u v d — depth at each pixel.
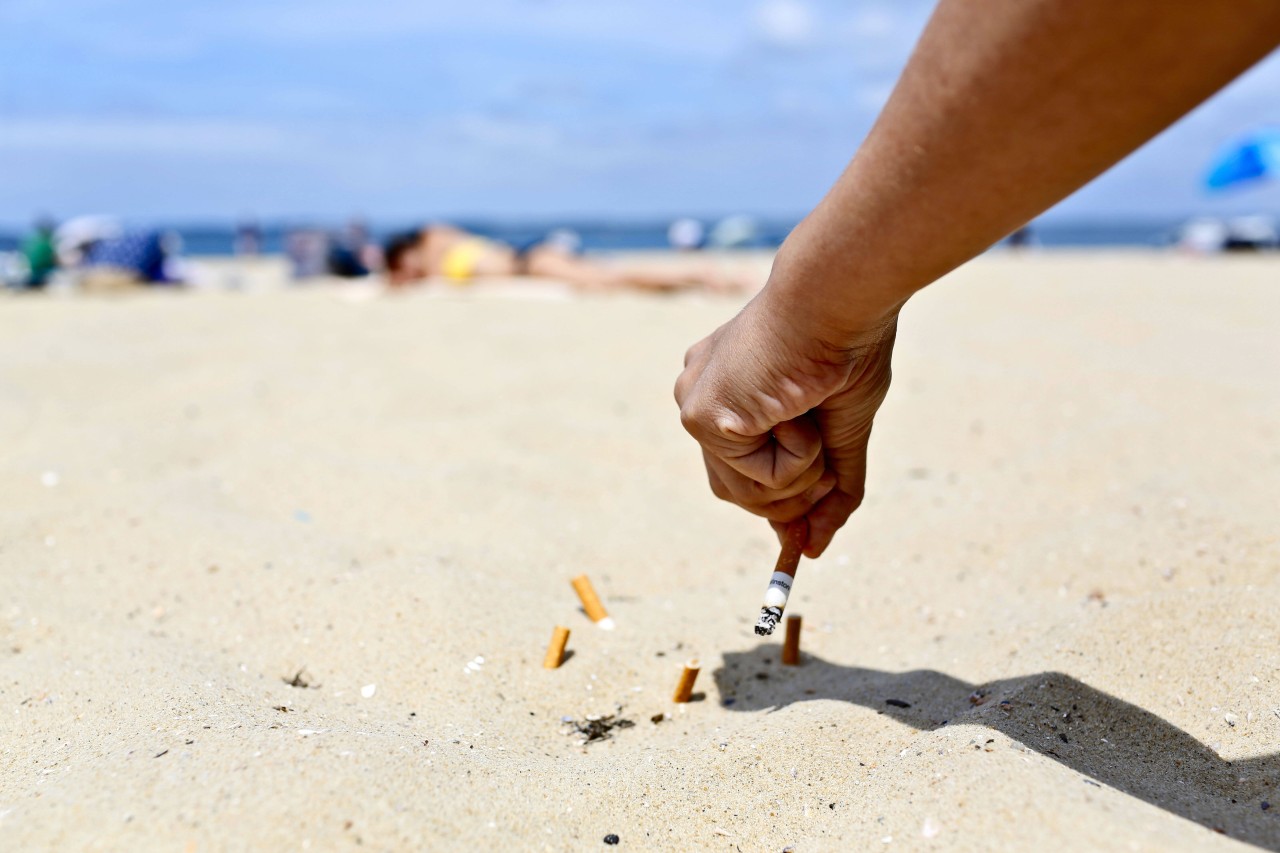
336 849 1.28
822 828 1.44
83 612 2.30
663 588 2.61
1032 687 1.75
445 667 2.01
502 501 3.11
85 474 3.32
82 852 1.27
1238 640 1.84
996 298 7.18
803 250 1.22
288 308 7.46
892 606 2.42
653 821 1.49
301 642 2.12
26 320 6.78
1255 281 8.32
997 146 0.97
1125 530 2.57
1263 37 0.82
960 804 1.35
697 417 1.50
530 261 9.26
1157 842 1.21
